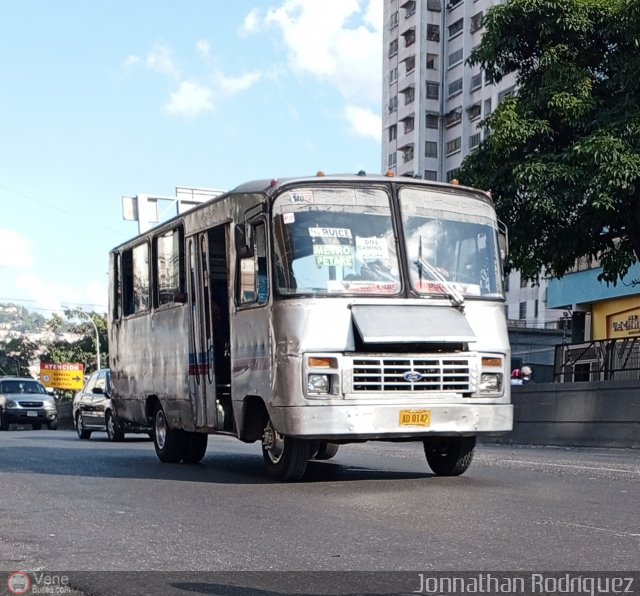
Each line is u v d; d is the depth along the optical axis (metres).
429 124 89.81
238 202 10.91
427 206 10.44
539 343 42.66
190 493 9.42
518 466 12.37
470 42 86.69
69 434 28.98
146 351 14.34
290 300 9.79
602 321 31.22
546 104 20.30
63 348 99.62
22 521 7.64
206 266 12.02
